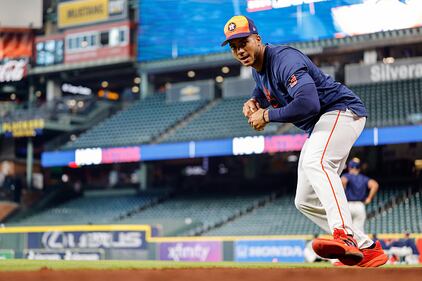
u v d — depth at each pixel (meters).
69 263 5.64
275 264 6.42
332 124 6.03
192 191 35.09
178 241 23.95
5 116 37.38
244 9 31.27
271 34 30.36
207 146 30.19
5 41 37.41
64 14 36.50
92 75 37.88
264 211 30.42
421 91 30.39
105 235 24.88
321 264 6.80
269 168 34.81
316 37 29.48
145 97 37.44
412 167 31.11
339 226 5.89
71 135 36.56
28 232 26.11
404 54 32.28
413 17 27.55
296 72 5.79
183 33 33.00
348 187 13.86
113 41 35.03
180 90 36.16
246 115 6.48
